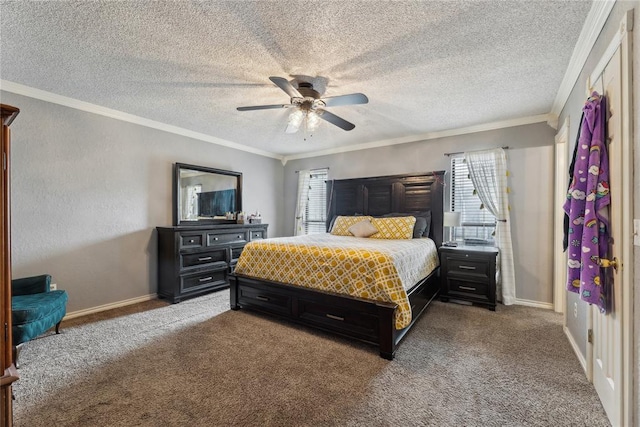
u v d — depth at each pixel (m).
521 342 2.51
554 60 2.23
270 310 3.02
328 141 4.78
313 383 1.90
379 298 2.35
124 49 2.11
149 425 1.52
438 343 2.49
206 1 1.62
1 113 1.17
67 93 2.91
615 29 1.50
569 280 1.71
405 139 4.48
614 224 1.46
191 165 4.20
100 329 2.77
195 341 2.51
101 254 3.34
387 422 1.55
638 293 1.25
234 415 1.60
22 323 2.12
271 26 1.84
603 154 1.55
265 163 5.57
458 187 4.10
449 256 3.67
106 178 3.38
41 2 1.62
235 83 2.66
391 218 4.11
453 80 2.57
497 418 1.58
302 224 5.60
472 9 1.67
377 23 1.80
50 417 1.58
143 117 3.64
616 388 1.43
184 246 3.74
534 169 3.54
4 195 1.18
